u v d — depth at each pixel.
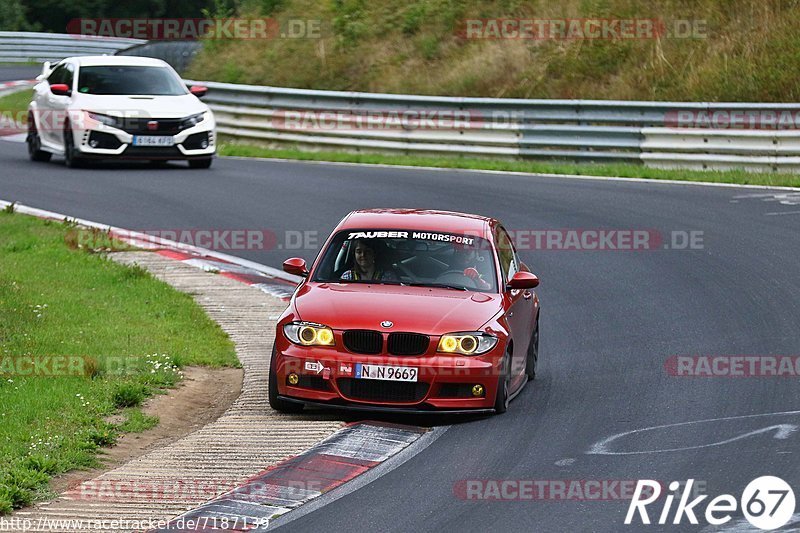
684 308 45.22
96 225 58.66
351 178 76.06
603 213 64.06
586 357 38.62
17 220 57.72
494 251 34.91
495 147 86.25
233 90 97.69
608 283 49.75
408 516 23.52
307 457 27.64
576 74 101.56
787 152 76.06
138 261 51.97
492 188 72.06
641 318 43.84
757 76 94.19
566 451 28.20
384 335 30.70
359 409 30.64
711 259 53.56
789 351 38.69
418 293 32.97
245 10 133.38
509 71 104.75
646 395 33.66
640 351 39.12
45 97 77.81
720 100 93.88
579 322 43.53
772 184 73.25
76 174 73.75
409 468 26.89
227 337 40.66
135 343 37.47
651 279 50.22
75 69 76.31
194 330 40.78
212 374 36.09
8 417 28.89
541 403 33.09
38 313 39.34
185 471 26.53
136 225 59.19
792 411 31.64
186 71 124.50
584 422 30.92
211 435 29.45
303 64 116.88
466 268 34.19
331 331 30.92
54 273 46.91
